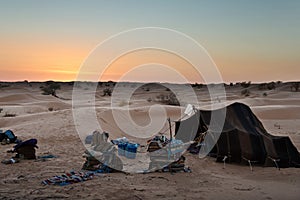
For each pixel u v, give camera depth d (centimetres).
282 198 879
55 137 1889
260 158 1303
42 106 4691
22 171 1166
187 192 928
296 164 1292
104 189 943
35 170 1181
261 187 988
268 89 9562
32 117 2566
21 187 959
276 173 1169
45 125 2170
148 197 874
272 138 1350
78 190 929
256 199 869
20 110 4100
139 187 970
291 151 1318
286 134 2155
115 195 888
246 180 1083
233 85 11144
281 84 10781
